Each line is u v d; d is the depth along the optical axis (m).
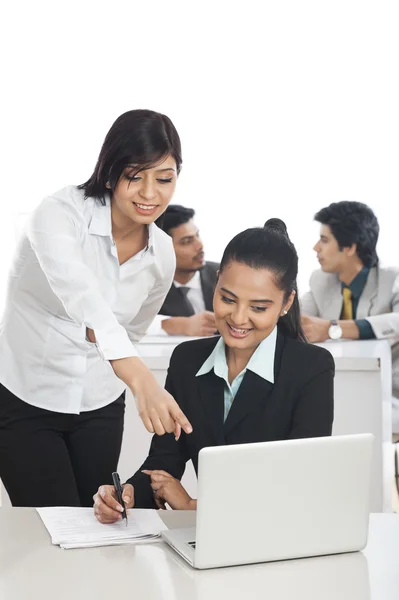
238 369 1.84
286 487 1.34
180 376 1.88
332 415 1.79
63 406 1.98
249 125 4.80
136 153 1.72
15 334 1.97
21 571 1.29
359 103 4.76
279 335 1.86
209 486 1.29
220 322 1.75
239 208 4.86
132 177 1.74
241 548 1.33
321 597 1.21
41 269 1.89
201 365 1.87
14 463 2.00
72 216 1.83
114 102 4.75
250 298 1.69
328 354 1.83
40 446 1.98
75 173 4.77
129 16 4.70
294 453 1.34
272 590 1.24
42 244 1.77
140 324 2.14
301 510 1.36
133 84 4.75
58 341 1.94
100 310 1.68
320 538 1.38
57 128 4.75
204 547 1.30
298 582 1.27
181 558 1.36
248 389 1.79
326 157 4.81
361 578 1.29
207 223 4.86
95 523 1.50
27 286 1.93
